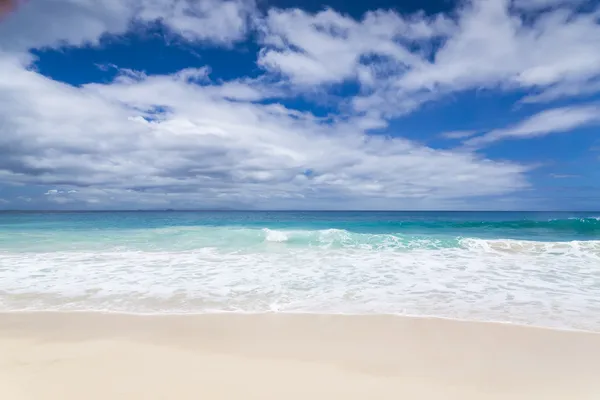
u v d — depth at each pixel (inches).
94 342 176.2
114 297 259.1
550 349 169.3
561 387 134.4
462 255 447.8
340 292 274.5
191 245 527.2
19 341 177.2
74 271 344.5
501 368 149.9
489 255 447.8
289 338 183.0
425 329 195.9
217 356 160.4
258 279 316.2
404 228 833.5
